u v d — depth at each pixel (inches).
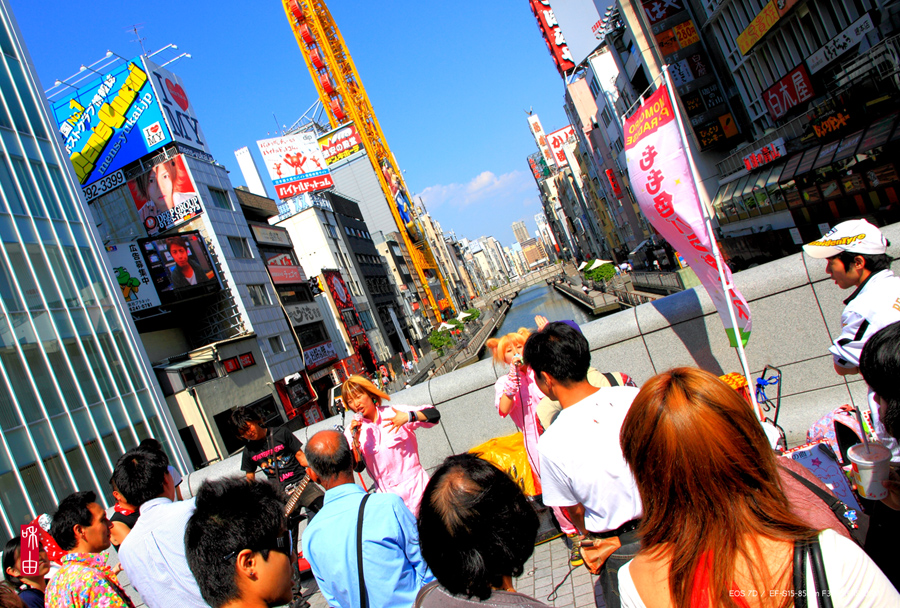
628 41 1481.3
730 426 43.8
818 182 848.3
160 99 1348.4
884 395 61.6
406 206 3747.5
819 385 165.6
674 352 174.7
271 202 1788.9
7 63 827.4
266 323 1371.8
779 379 148.6
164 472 108.9
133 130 1359.5
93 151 1391.5
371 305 2310.5
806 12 871.1
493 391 187.6
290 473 156.5
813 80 904.3
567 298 3816.4
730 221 1304.1
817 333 163.9
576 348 83.0
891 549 66.1
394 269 3154.5
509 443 167.6
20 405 666.8
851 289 158.6
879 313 90.7
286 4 3577.8
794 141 931.3
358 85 3720.5
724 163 1288.1
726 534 41.9
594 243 3907.5
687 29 1255.5
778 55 994.1
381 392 128.9
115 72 1353.3
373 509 83.2
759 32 979.9
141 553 97.5
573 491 79.4
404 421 123.8
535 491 149.6
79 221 873.5
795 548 40.4
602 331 179.0
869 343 62.9
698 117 1274.6
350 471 93.1
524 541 58.4
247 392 1182.9
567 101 3014.3
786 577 40.1
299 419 1347.2
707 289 150.2
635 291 1801.2
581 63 2210.9
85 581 93.7
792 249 1033.5
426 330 3260.3
